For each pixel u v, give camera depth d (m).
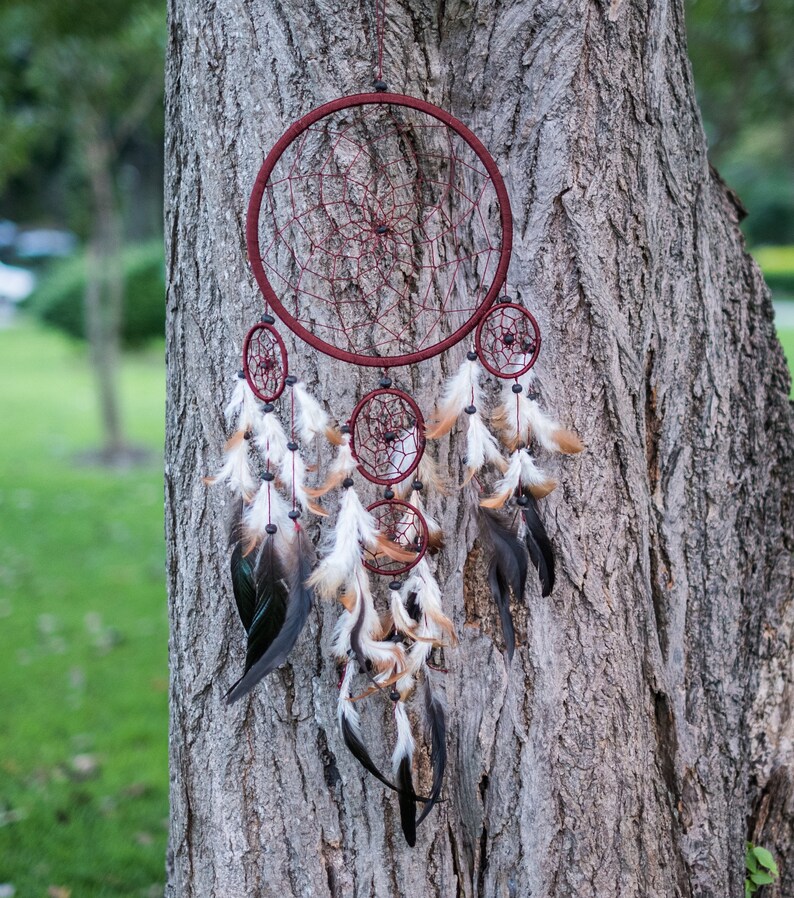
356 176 1.56
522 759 1.73
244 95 1.57
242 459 1.54
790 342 10.28
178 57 1.65
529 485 1.59
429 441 1.66
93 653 4.14
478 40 1.57
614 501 1.71
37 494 6.80
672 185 1.75
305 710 1.69
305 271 1.58
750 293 2.04
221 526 1.69
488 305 1.50
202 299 1.66
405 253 1.60
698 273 1.82
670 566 1.85
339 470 1.52
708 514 1.88
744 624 2.00
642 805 1.79
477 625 1.72
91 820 2.97
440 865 1.75
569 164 1.59
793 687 2.12
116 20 4.94
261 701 1.71
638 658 1.77
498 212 1.62
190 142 1.64
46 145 9.09
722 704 1.92
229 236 1.62
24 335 16.81
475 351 1.54
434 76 1.58
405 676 1.58
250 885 1.75
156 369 13.28
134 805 3.06
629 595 1.74
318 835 1.72
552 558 1.61
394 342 1.62
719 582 1.90
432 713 1.64
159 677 3.93
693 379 1.83
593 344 1.65
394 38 1.54
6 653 4.09
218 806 1.76
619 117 1.61
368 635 1.49
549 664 1.71
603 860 1.75
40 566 5.24
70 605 4.67
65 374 13.00
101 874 2.72
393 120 1.56
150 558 5.45
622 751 1.75
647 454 1.82
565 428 1.66
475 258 1.64
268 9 1.53
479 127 1.61
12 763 3.25
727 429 1.91
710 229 1.88
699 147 1.83
